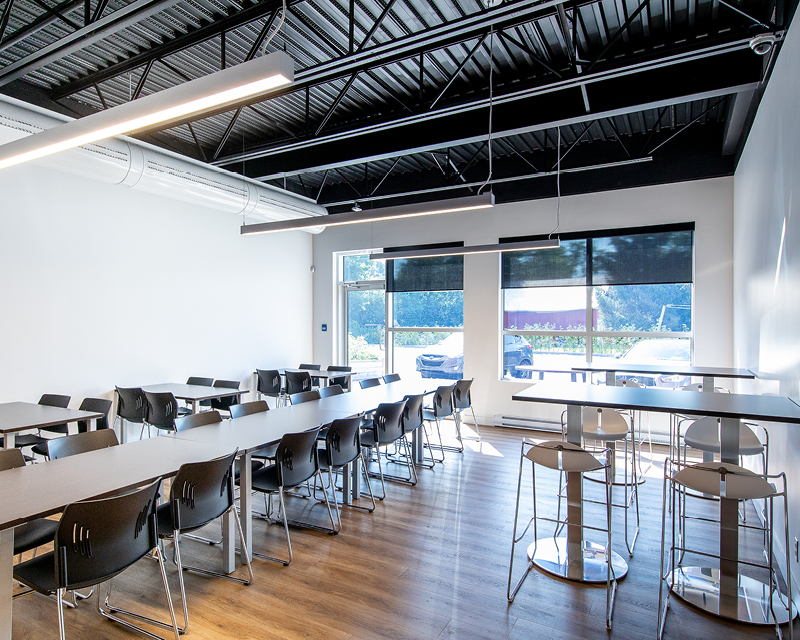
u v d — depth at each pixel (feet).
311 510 13.65
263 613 8.81
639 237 21.30
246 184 20.47
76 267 17.80
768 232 12.31
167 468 8.57
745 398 9.84
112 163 15.46
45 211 16.93
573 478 10.32
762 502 12.60
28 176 16.51
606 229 21.67
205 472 8.80
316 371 24.99
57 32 12.93
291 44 13.37
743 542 11.80
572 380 23.09
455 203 13.62
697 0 11.53
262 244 25.80
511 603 9.20
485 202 13.24
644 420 21.07
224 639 8.08
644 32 12.91
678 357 20.97
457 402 19.44
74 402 17.72
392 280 27.27
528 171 22.27
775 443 11.98
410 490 15.28
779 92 10.85
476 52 13.67
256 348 25.36
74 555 6.81
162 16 12.09
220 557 10.91
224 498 9.55
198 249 22.31
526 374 24.18
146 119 7.66
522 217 23.53
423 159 22.71
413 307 27.12
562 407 22.71
